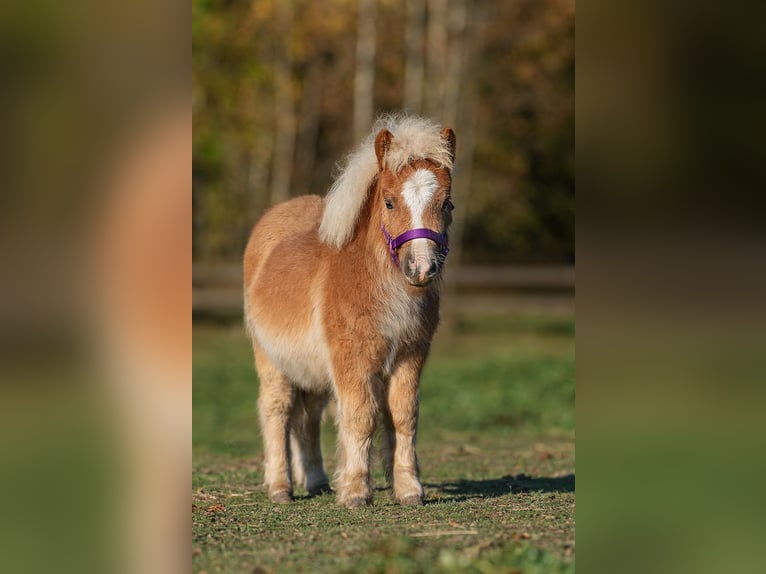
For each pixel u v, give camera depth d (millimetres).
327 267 10391
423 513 9781
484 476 13508
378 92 40844
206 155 39375
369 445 10180
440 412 21312
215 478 13188
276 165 41281
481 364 28781
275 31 38781
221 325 38656
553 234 45219
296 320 10703
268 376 11672
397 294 9766
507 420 20438
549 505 10367
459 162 39188
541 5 38875
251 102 40031
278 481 11305
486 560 7645
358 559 7816
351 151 11367
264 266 11750
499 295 44656
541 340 36312
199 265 42562
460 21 37406
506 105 40250
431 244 9148
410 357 10211
